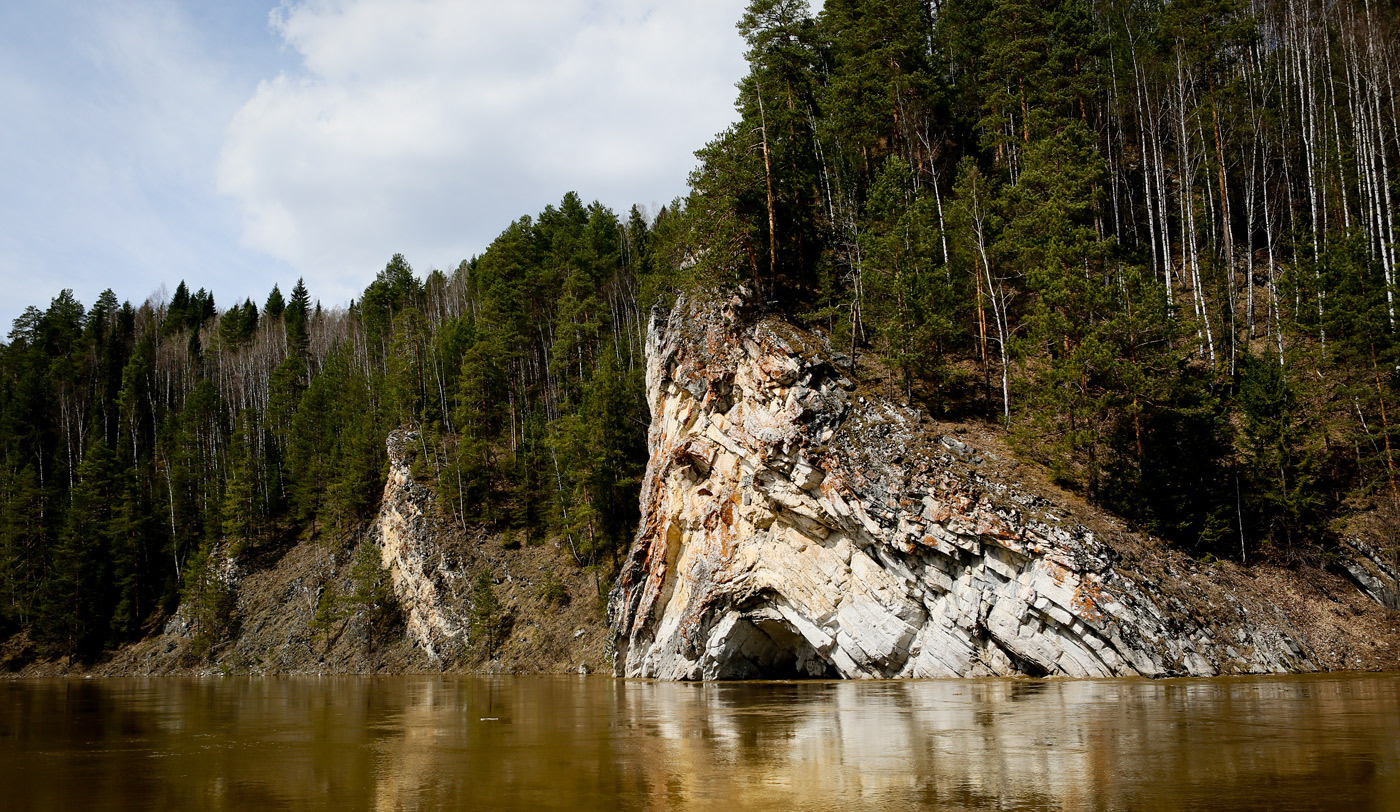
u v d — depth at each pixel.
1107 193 50.56
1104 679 26.67
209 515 80.69
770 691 30.25
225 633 69.75
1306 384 35.84
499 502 67.06
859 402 36.41
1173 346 39.16
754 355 39.50
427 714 26.00
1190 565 30.52
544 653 53.34
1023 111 49.16
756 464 37.88
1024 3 50.91
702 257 43.06
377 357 105.50
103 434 100.19
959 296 41.34
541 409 71.50
